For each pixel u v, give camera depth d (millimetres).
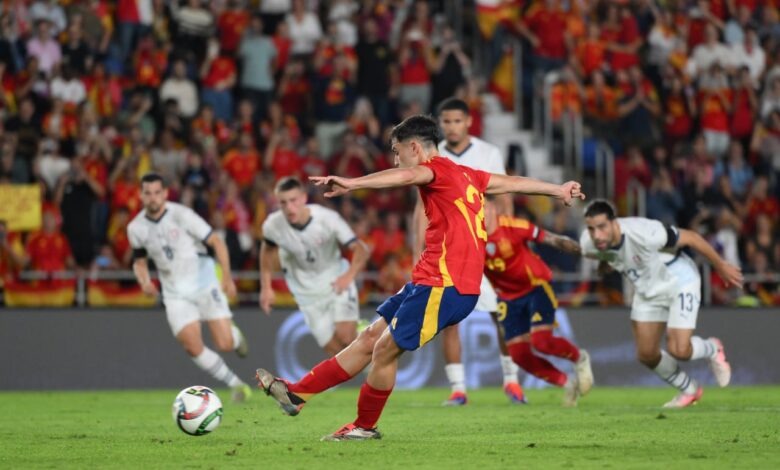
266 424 30172
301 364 54656
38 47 64188
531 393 49688
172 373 54156
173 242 40000
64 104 63188
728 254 63469
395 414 34312
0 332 52500
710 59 75812
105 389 53375
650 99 73188
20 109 61688
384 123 69375
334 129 67812
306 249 40938
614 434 25781
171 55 66938
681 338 35750
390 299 23469
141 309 54156
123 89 66250
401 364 54875
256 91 68000
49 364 52906
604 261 36531
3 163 59156
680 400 37312
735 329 57281
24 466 20000
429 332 22391
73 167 58375
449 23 77562
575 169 71000
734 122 74000
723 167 70500
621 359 56594
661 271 35438
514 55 73125
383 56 69500
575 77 72188
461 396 40062
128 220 58281
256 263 58344
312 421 31328
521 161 68938
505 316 38781
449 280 22266
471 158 38844
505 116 72562
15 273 55062
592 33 74188
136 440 25406
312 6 72625
